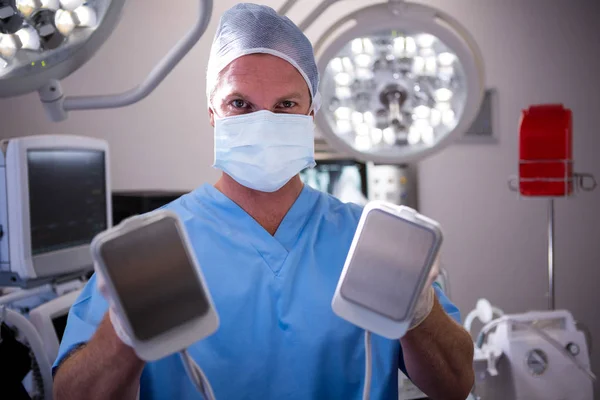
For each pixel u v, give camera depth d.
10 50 1.05
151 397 0.93
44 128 2.47
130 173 2.57
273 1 2.58
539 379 1.68
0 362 1.21
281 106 1.00
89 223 1.86
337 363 0.98
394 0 1.34
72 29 1.09
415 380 0.89
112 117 2.54
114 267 0.55
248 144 0.96
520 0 2.82
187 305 0.57
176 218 0.58
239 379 0.95
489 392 1.75
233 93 0.96
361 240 0.63
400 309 0.61
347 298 0.63
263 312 0.98
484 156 2.81
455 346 0.84
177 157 2.61
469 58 1.38
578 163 2.92
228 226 1.03
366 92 1.47
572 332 1.75
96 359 0.72
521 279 2.87
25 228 1.56
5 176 1.56
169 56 1.16
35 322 1.40
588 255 2.92
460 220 2.80
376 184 2.50
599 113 2.92
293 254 1.02
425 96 1.47
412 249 0.61
